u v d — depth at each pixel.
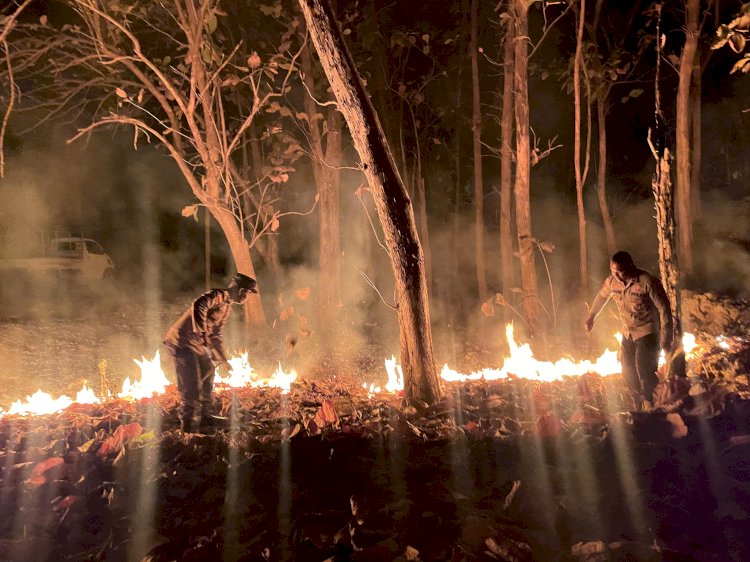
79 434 5.91
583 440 5.09
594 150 18.06
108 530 4.07
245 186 14.05
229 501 4.40
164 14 12.45
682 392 5.67
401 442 5.42
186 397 6.37
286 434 5.73
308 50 12.39
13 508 4.38
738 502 3.90
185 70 11.34
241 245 11.78
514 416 6.44
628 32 14.53
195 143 11.29
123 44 13.04
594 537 3.68
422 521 3.97
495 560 3.51
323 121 13.02
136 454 5.24
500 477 4.54
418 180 15.54
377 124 6.52
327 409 5.90
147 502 4.43
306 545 3.79
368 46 12.93
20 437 6.04
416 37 14.64
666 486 4.20
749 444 4.59
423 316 6.83
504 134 12.41
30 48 11.72
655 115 7.28
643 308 6.75
